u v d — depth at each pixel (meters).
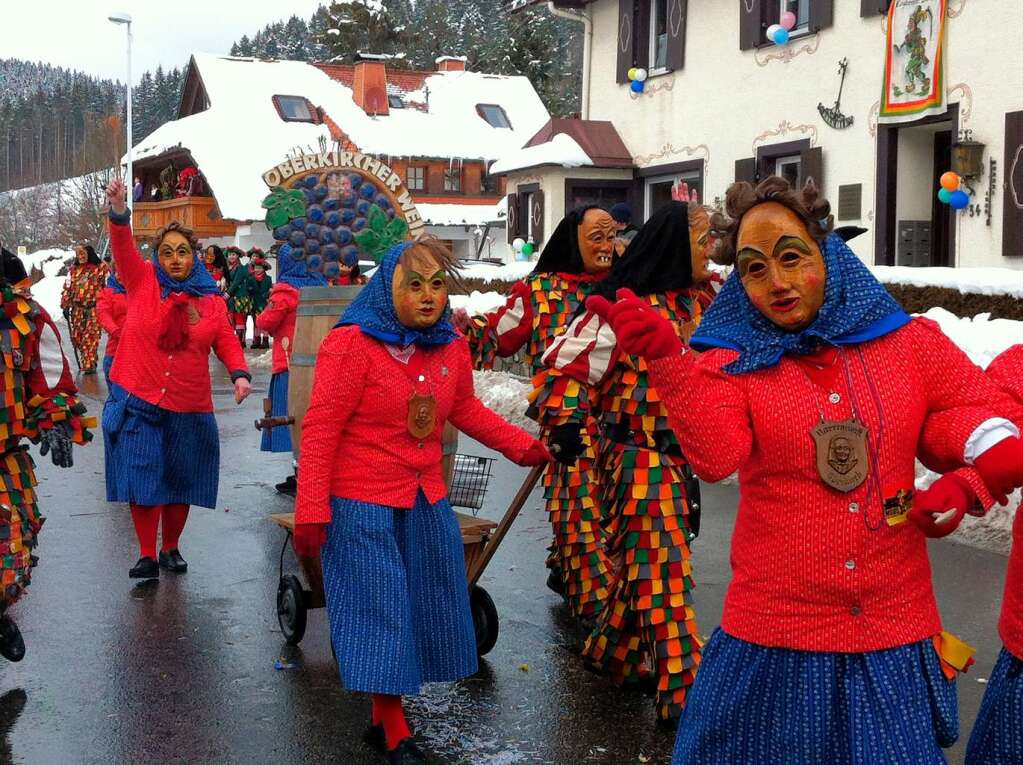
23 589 5.36
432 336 4.48
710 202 18.89
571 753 4.54
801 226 3.13
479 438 4.79
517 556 7.55
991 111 14.02
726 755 3.21
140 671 5.48
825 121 16.47
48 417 5.33
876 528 3.07
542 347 5.98
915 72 14.95
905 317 3.18
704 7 18.84
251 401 15.75
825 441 3.05
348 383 4.37
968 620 5.95
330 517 4.37
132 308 7.00
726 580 6.82
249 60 44.38
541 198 21.27
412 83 46.09
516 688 5.21
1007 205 13.85
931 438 3.16
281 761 4.51
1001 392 3.20
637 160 20.78
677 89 19.59
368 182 7.02
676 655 4.70
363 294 4.50
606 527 4.91
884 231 15.61
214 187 37.91
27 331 5.21
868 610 3.08
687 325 4.84
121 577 7.12
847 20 16.08
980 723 3.42
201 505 7.16
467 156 42.31
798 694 3.11
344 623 4.38
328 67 45.34
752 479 3.17
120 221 6.87
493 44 60.47
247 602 6.59
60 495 9.71
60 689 5.25
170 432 7.01
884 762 2.99
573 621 6.19
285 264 9.66
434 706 5.02
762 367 3.12
